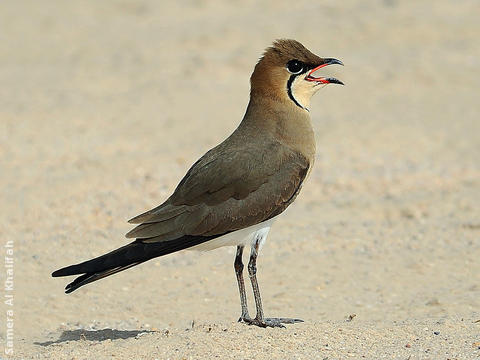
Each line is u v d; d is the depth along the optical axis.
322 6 35.50
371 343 10.17
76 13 36.66
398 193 17.94
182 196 10.67
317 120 23.33
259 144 11.03
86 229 15.61
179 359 9.61
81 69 28.61
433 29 31.45
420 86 26.38
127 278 13.65
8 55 30.86
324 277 13.72
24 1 38.66
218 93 25.83
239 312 12.34
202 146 20.92
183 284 13.45
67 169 19.09
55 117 23.31
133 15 36.03
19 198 17.12
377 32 31.36
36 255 14.33
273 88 11.25
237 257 11.08
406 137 21.73
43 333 11.52
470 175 19.03
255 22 33.28
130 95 25.67
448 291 12.91
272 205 10.82
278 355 9.70
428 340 10.27
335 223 16.19
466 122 23.05
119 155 20.27
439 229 15.71
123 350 9.98
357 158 20.16
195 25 33.47
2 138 21.28
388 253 14.65
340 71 27.56
